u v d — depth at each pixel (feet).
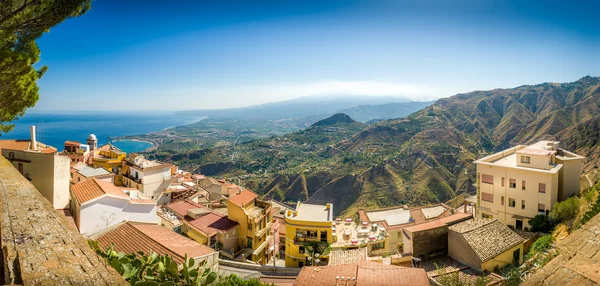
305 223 124.36
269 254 137.28
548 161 132.16
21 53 55.83
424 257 87.66
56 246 19.43
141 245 71.61
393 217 172.65
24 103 63.52
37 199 28.19
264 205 140.46
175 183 201.77
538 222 124.16
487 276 74.59
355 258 95.71
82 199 82.28
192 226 123.85
